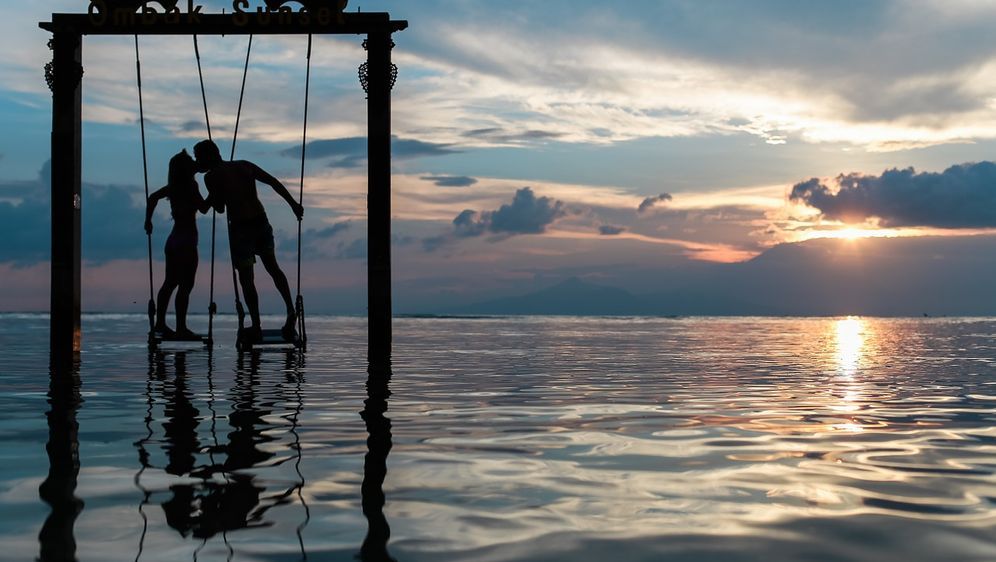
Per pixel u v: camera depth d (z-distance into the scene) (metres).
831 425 4.08
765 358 9.59
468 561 1.89
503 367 7.85
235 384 6.04
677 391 5.68
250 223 9.88
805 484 2.72
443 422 4.12
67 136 9.51
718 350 11.45
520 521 2.24
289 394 5.38
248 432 3.76
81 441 3.50
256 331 10.09
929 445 3.49
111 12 9.48
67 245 9.44
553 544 2.04
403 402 4.97
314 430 3.83
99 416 4.29
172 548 1.97
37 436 3.63
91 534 2.08
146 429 3.84
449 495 2.53
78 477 2.76
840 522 2.25
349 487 2.63
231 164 9.86
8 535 2.07
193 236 10.38
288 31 9.56
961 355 10.51
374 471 2.89
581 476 2.83
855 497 2.54
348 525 2.19
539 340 14.61
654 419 4.27
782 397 5.34
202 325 22.91
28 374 6.87
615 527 2.19
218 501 2.43
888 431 3.88
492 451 3.30
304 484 2.67
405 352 10.50
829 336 18.12
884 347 12.81
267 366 7.79
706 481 2.76
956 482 2.75
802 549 2.01
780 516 2.31
